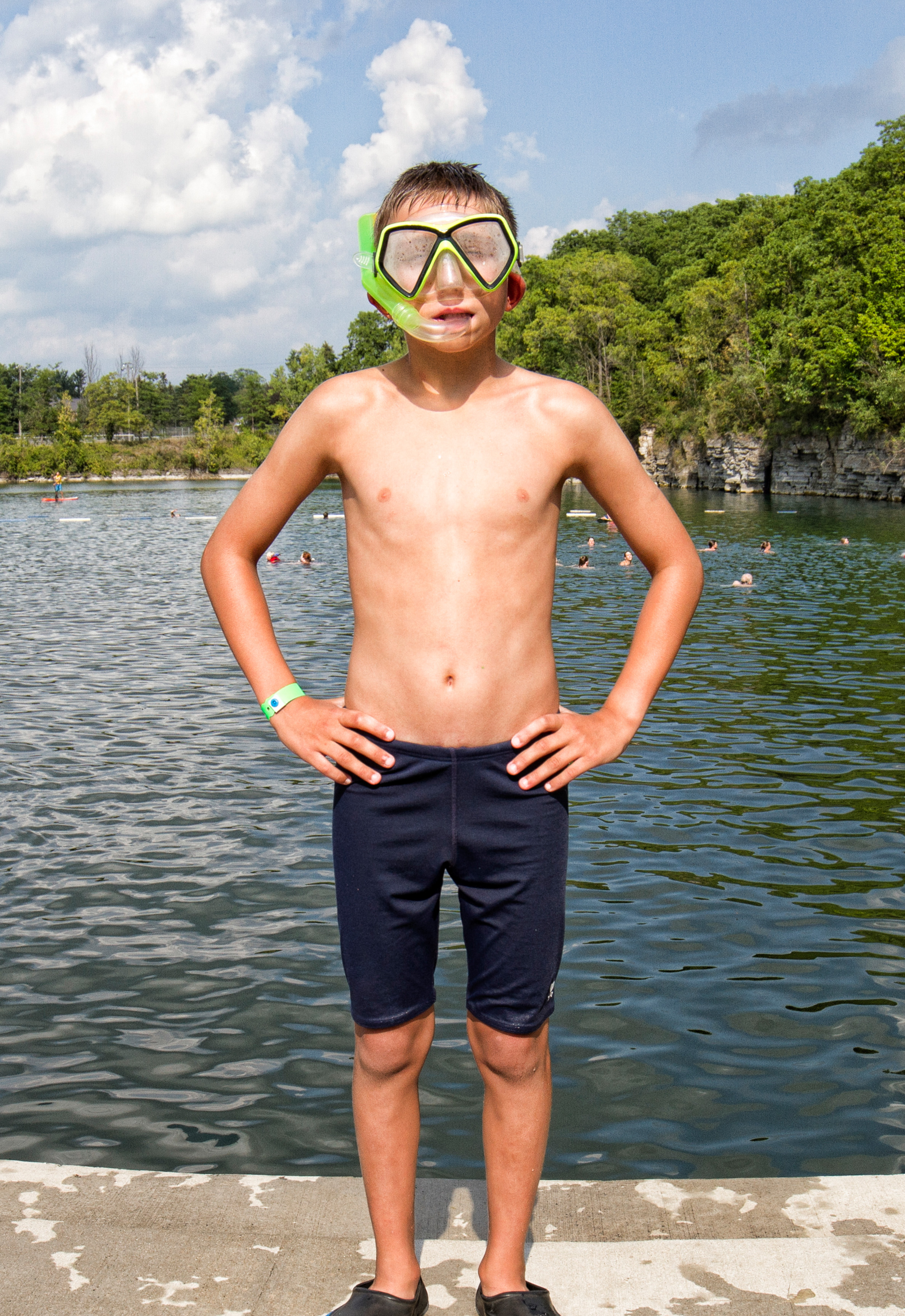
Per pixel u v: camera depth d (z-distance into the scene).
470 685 2.15
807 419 63.81
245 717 13.14
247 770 10.69
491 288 2.10
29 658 17.73
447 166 2.21
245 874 7.91
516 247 2.12
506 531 2.17
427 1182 2.92
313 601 25.23
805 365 58.53
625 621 21.27
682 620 2.38
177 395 180.62
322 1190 2.81
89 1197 2.77
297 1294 2.37
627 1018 5.77
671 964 6.41
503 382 2.26
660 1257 2.47
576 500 59.62
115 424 150.75
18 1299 2.35
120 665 17.05
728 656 17.52
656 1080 5.15
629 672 2.34
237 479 133.62
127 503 78.62
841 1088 5.07
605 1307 2.30
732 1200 2.76
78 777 10.48
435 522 2.16
